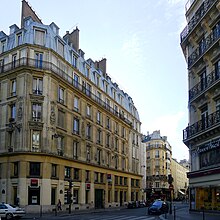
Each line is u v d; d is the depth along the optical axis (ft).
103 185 171.63
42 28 135.33
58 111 135.23
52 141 128.57
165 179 313.32
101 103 176.14
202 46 90.68
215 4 78.64
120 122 203.00
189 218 73.92
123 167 204.85
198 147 89.04
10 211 89.61
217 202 80.33
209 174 81.71
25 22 138.10
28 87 126.52
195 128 89.30
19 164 121.29
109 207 172.86
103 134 176.76
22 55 130.11
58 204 127.03
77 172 147.13
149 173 323.16
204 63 88.38
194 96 91.09
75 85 148.66
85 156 153.58
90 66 168.25
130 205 174.19
